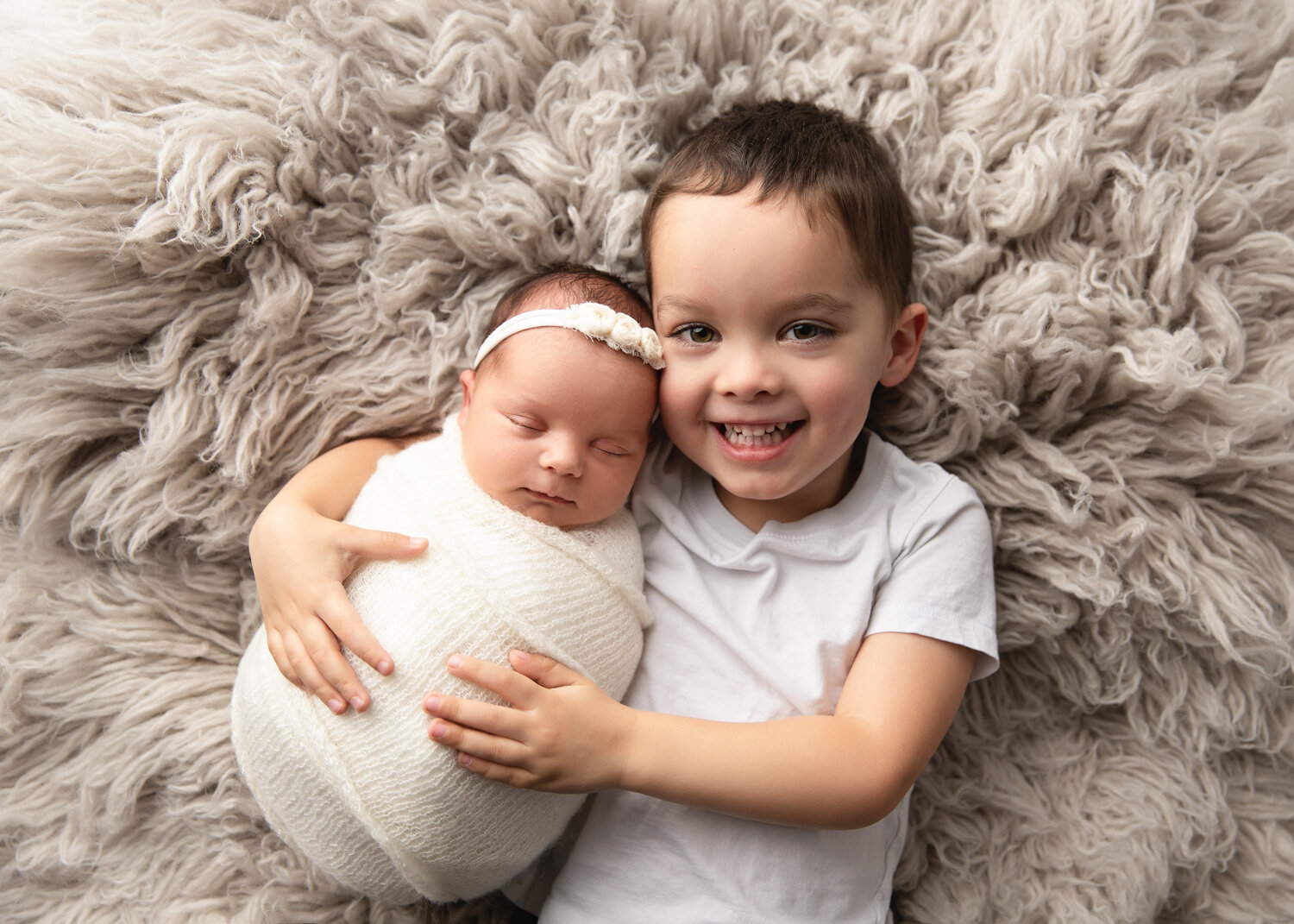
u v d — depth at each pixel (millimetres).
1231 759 860
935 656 721
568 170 771
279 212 733
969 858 858
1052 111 770
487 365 720
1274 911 858
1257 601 771
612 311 700
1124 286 763
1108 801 835
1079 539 780
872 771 668
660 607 785
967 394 767
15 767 793
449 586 659
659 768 653
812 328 683
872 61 810
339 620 656
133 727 780
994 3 792
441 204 770
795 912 708
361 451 783
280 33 760
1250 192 775
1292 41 820
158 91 730
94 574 792
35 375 749
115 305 728
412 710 642
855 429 717
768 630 757
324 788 655
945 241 775
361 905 813
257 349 750
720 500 817
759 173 674
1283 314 794
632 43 790
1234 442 767
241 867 798
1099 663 819
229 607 822
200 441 764
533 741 632
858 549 764
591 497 707
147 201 719
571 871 756
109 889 791
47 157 702
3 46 741
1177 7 800
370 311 774
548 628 662
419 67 769
